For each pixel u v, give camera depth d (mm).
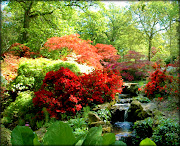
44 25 10609
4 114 4270
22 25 10859
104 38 19844
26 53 8016
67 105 4172
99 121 3830
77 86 4438
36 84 5305
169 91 5023
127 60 12641
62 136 444
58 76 4410
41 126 3727
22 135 508
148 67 11539
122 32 18094
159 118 3666
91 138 477
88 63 7219
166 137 3006
